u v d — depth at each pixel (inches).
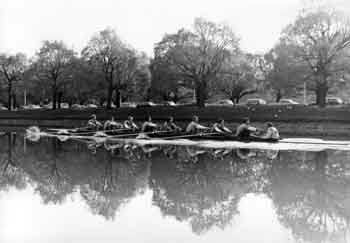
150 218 420.8
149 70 3088.1
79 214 435.5
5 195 519.5
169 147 1143.6
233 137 1280.8
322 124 1784.0
